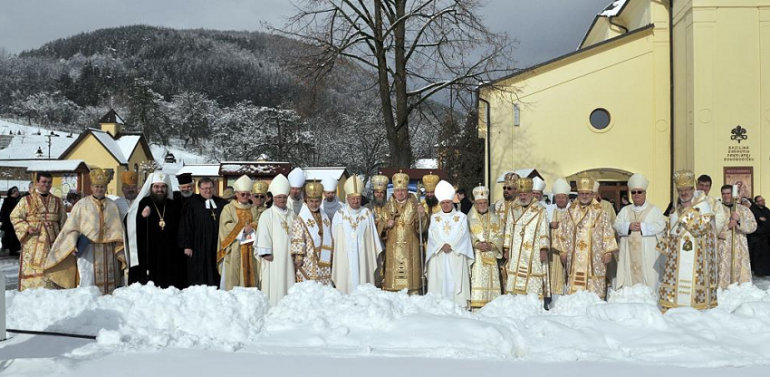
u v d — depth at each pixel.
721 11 21.34
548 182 24.22
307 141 51.41
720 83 21.27
